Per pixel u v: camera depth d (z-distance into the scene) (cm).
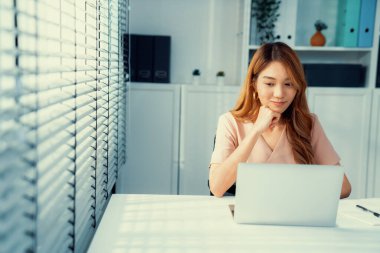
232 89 280
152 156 283
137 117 279
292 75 166
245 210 125
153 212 136
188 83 309
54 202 94
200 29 306
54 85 94
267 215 125
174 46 306
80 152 114
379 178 294
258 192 123
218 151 174
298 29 305
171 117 281
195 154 285
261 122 165
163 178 286
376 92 286
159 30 304
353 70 287
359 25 279
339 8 297
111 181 184
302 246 112
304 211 125
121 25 234
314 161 182
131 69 278
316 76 286
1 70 67
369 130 289
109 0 190
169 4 302
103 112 166
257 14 280
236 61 306
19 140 73
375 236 121
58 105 105
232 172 159
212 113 282
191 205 145
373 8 278
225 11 306
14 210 70
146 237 115
